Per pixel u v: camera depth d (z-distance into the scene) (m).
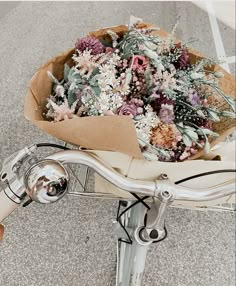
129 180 0.77
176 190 0.76
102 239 1.62
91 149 0.86
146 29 1.06
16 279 1.49
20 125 1.92
